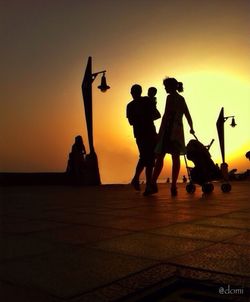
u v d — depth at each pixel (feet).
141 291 6.56
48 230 12.42
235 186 39.78
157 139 27.78
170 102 26.20
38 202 22.58
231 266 7.91
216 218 14.62
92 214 16.24
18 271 7.80
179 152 26.30
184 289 6.61
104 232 11.91
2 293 6.56
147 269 7.77
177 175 26.45
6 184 48.26
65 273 7.62
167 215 15.61
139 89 28.04
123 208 18.47
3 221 14.47
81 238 11.02
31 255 9.10
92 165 47.88
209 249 9.45
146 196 26.45
